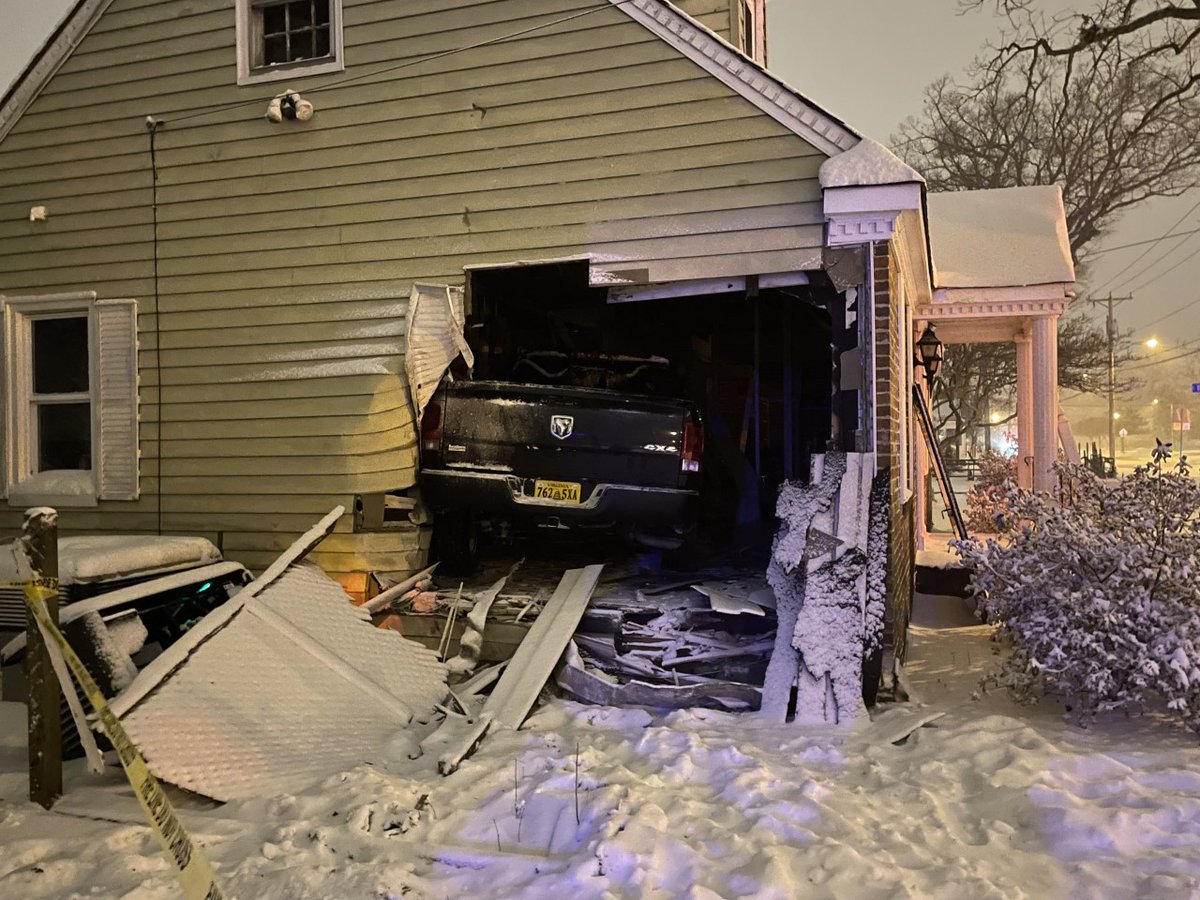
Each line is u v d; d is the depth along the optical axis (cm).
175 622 603
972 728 488
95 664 489
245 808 415
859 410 591
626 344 1000
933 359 1115
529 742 486
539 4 664
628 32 644
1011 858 349
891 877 325
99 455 758
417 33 691
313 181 715
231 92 734
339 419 691
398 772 457
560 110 659
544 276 726
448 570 707
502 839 379
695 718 526
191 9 746
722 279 634
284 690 500
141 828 394
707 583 661
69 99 777
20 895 338
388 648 572
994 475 1571
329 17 722
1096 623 497
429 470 653
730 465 915
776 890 315
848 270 595
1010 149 3083
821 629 542
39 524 423
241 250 731
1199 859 334
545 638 582
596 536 741
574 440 639
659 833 352
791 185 609
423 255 689
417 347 676
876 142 584
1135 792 393
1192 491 527
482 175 676
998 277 1062
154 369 749
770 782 415
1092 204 2873
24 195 791
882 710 541
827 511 575
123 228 762
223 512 721
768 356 1055
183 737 442
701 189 627
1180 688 466
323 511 689
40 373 801
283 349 715
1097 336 3228
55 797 429
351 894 326
